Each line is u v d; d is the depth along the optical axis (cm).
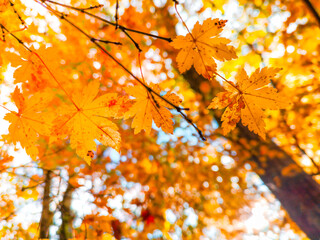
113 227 493
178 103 106
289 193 304
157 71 584
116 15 94
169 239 703
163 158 769
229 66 583
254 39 590
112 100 106
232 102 110
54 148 589
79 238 438
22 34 157
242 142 334
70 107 106
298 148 594
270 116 582
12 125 109
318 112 560
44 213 424
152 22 486
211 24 102
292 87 579
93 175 678
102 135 107
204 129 628
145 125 108
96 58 507
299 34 533
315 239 280
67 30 401
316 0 471
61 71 116
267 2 528
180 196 779
